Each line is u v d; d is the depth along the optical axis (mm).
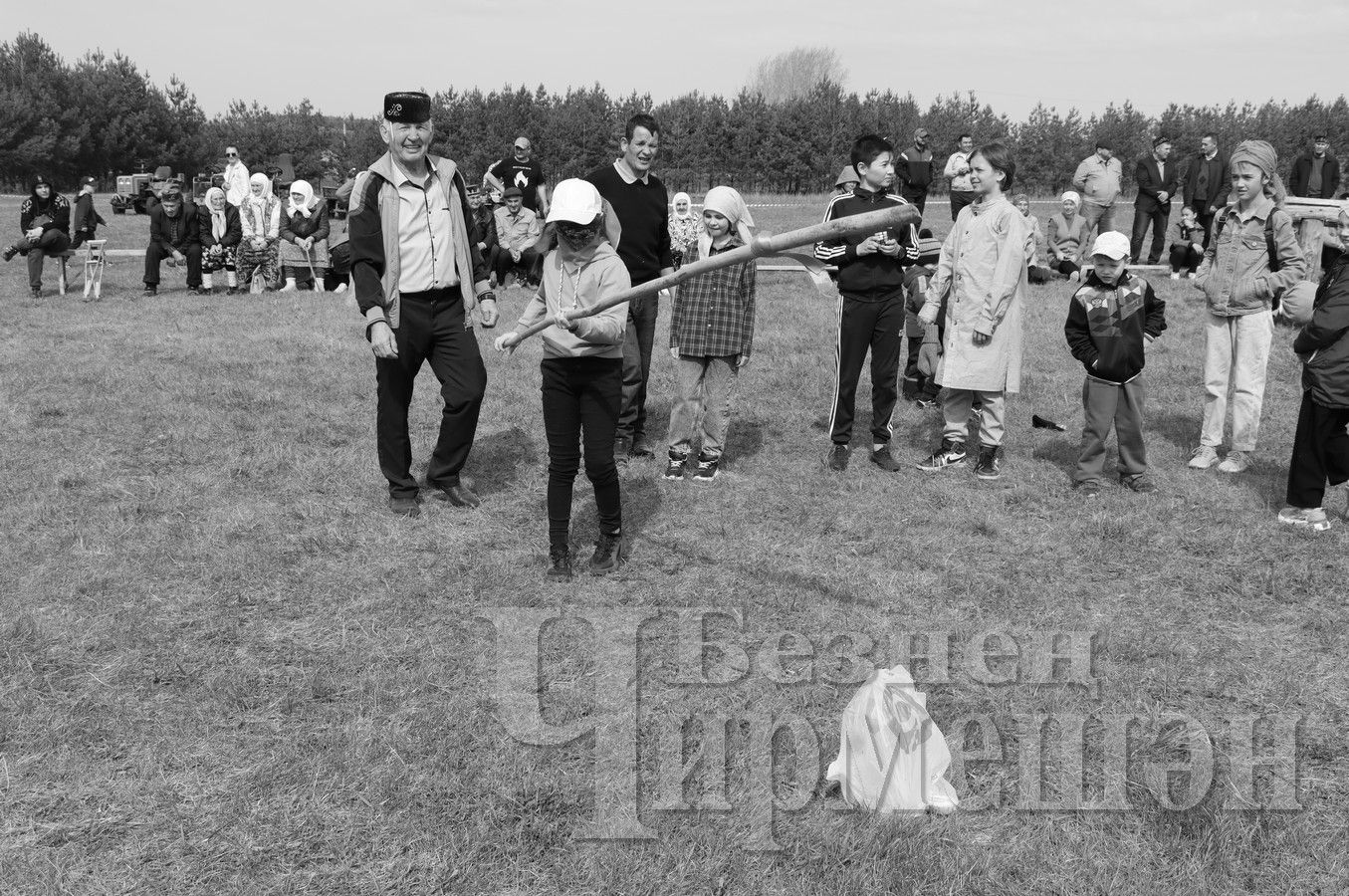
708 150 49844
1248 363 7664
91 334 12648
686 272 5023
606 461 5734
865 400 9992
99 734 4211
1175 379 10867
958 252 7500
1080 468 7344
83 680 4617
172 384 9836
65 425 8547
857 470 7848
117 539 6199
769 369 11008
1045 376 10875
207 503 6859
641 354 7832
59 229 16312
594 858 3551
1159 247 19984
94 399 9242
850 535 6551
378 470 7512
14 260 21719
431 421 8953
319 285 17719
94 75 63125
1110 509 6977
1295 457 6598
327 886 3432
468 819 3742
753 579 5805
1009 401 9875
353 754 4078
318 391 9719
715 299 7207
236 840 3617
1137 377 7176
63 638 4973
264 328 13219
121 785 3895
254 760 4070
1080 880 3477
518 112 52156
